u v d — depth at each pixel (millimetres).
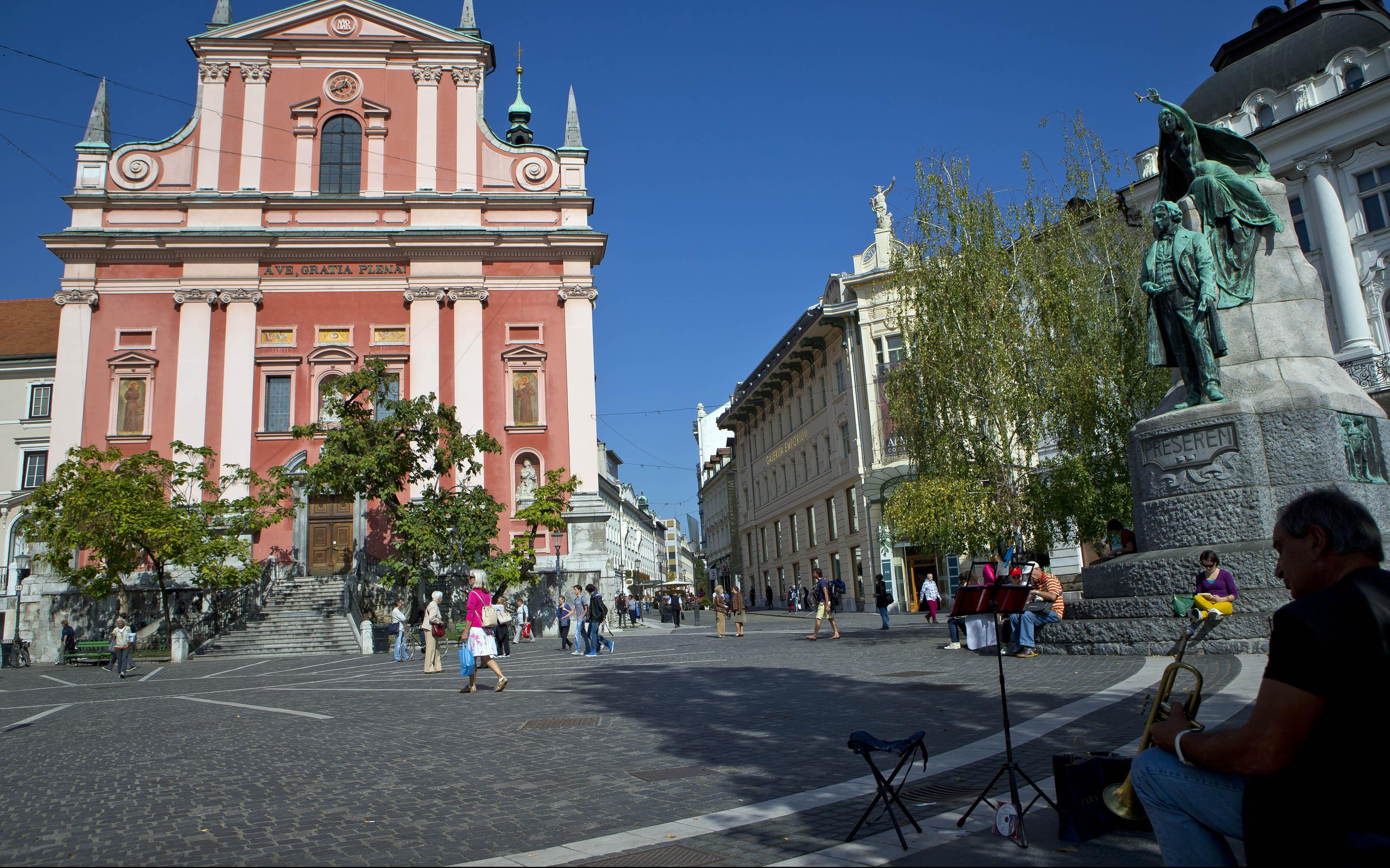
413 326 35250
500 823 5695
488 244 35781
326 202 35781
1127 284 18688
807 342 45938
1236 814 3229
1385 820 2719
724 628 29047
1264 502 11125
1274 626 2994
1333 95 28547
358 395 29906
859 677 12977
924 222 19609
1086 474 17781
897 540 21094
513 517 34406
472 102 37781
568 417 35312
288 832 5711
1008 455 18656
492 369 35562
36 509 28328
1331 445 10883
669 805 5973
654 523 115000
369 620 30250
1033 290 19016
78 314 33969
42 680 21672
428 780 7199
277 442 34062
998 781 5977
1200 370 11664
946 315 19047
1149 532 12289
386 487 28234
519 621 31125
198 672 21922
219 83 36500
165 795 7055
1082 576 14031
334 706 13086
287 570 32812
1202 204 11969
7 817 6465
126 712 13562
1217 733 3193
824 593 22516
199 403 33594
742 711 10242
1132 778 3604
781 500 55781
